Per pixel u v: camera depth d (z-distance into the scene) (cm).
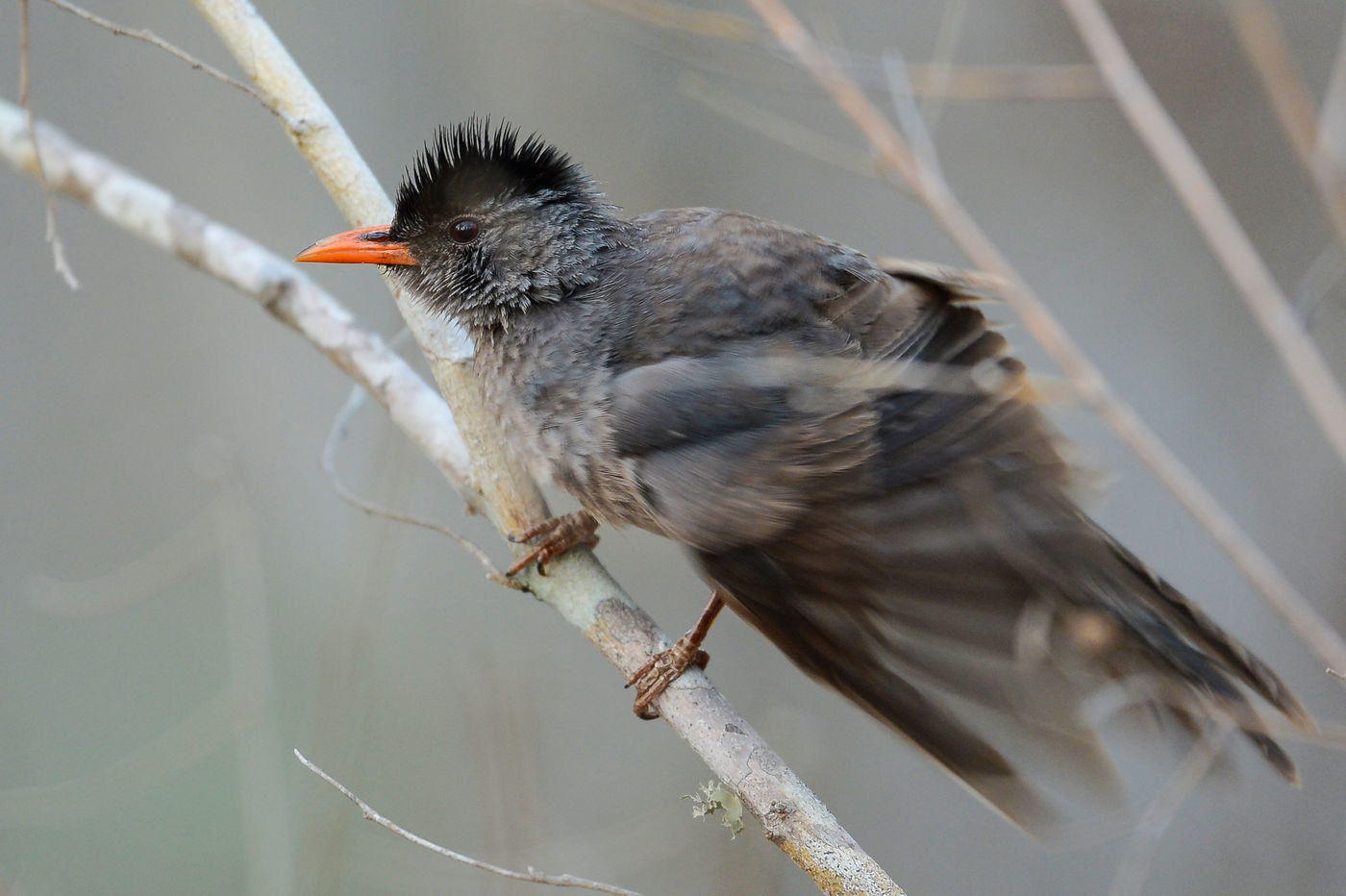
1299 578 1280
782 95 1441
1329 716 1230
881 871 642
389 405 848
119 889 1156
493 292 824
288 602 1339
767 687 1302
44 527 1386
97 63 1466
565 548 789
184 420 1444
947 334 789
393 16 1482
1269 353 1353
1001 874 1240
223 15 838
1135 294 1412
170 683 1292
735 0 1382
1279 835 1195
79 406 1441
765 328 789
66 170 934
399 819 1157
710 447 751
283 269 886
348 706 970
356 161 852
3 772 1246
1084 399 752
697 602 1309
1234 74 1408
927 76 1048
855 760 1288
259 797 973
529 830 1017
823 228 1457
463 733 1167
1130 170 1453
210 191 1468
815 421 736
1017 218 1466
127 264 1459
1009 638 670
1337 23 1405
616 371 791
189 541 1320
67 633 1314
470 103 1480
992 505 714
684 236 831
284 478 1418
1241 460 1325
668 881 1096
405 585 1308
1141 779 881
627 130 1459
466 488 819
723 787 708
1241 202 1408
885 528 707
